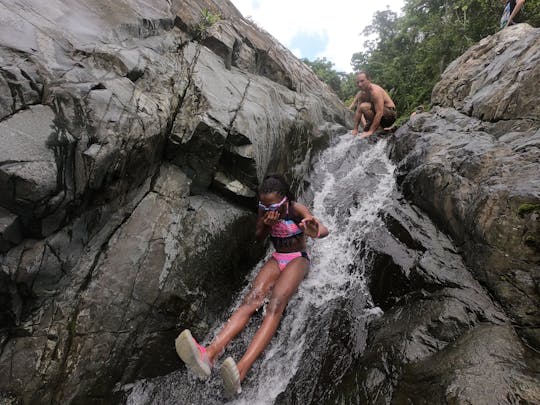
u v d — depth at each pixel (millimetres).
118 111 2568
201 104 3328
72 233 2426
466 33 8359
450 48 8820
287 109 5008
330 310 3332
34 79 2252
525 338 2125
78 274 2512
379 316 3010
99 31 3131
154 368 2805
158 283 2789
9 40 2303
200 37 4449
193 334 2971
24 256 2162
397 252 3297
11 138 2006
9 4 2562
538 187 2420
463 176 3172
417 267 2986
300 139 5066
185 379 2887
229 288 3396
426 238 3232
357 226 3988
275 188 3090
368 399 2316
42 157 2064
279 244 3217
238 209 3625
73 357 2387
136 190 2941
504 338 2115
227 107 3479
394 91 12477
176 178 3221
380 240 3537
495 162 2980
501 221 2504
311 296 3494
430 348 2361
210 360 2361
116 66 2859
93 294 2527
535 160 2689
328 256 3846
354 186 4758
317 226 2934
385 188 4402
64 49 2652
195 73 3633
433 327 2471
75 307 2455
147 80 3156
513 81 3773
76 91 2369
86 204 2445
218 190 3551
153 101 2998
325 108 6832
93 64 2748
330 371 2807
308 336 3203
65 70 2475
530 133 3117
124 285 2650
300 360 3045
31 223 2139
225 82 3891
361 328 3004
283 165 4547
